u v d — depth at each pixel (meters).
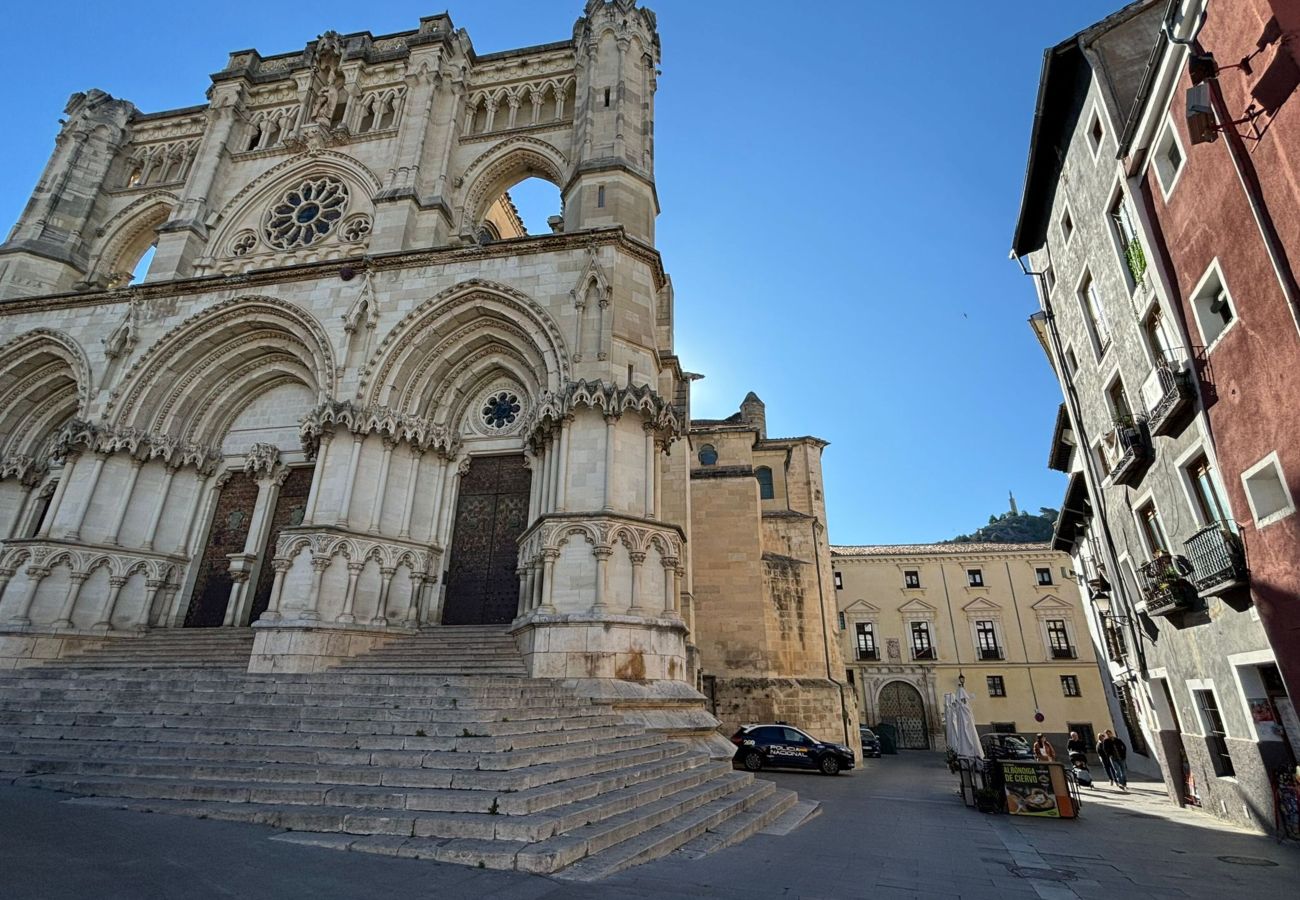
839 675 32.44
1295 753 11.30
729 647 28.27
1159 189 13.28
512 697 12.10
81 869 5.08
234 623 20.67
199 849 6.00
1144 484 16.02
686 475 25.77
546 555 16.55
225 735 10.38
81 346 23.19
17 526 23.41
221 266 26.28
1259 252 10.34
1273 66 9.63
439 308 21.14
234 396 23.97
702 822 9.21
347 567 18.17
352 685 12.80
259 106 30.50
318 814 7.20
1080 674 48.28
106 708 12.44
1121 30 16.09
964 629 51.28
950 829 11.83
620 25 26.17
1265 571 10.94
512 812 7.27
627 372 18.94
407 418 20.64
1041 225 21.98
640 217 22.67
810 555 32.91
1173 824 13.20
